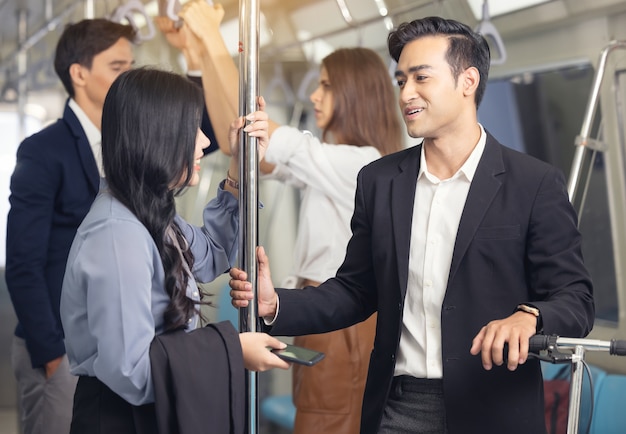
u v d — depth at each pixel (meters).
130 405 2.29
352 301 2.78
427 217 2.60
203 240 2.70
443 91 2.53
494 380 2.46
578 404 2.20
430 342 2.54
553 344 2.18
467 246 2.48
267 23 5.75
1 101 6.80
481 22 3.99
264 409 5.29
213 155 6.33
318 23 5.38
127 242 2.23
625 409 3.68
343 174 3.41
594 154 3.96
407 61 2.57
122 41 3.80
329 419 3.37
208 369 2.26
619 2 3.92
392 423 2.59
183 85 2.37
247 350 2.35
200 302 2.41
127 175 2.31
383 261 2.62
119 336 2.17
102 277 2.20
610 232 4.14
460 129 2.58
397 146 3.66
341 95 3.57
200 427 2.22
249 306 2.54
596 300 4.20
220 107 3.60
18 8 6.15
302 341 3.44
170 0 3.73
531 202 2.47
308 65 5.70
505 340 2.20
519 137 4.59
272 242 6.23
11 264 3.56
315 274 3.47
